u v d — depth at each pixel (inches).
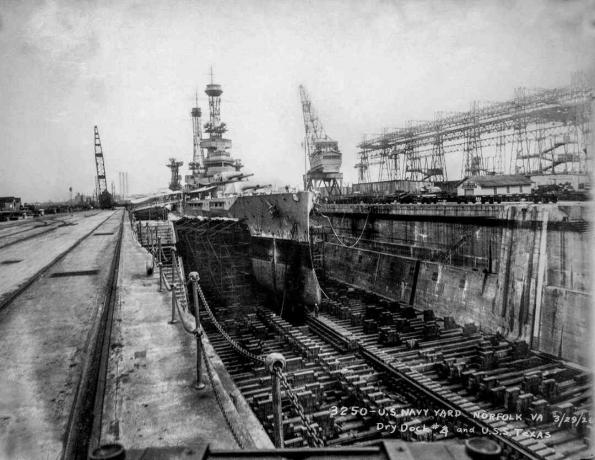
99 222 1414.9
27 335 295.7
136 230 958.4
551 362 557.3
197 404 205.6
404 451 81.7
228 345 655.8
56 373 234.2
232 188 1536.7
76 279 484.1
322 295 1000.2
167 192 1752.0
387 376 533.3
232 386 231.8
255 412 408.5
